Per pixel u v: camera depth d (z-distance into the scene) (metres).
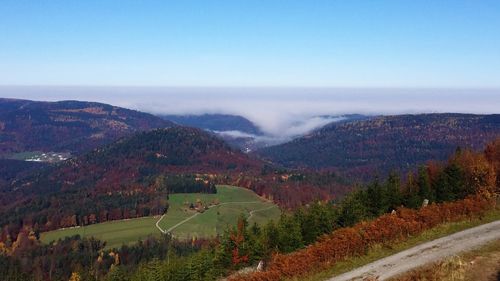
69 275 120.00
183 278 62.28
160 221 166.38
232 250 56.41
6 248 146.88
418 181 59.25
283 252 53.53
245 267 54.84
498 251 32.56
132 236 150.38
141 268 84.31
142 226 161.50
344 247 37.88
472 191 56.62
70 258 129.38
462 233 38.44
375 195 58.53
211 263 58.34
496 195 54.06
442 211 43.59
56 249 140.75
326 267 36.22
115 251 133.00
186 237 142.00
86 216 172.75
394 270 32.19
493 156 69.00
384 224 41.25
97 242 142.12
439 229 40.12
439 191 57.66
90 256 129.88
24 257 135.25
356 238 38.88
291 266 37.41
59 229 167.88
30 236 156.88
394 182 60.62
